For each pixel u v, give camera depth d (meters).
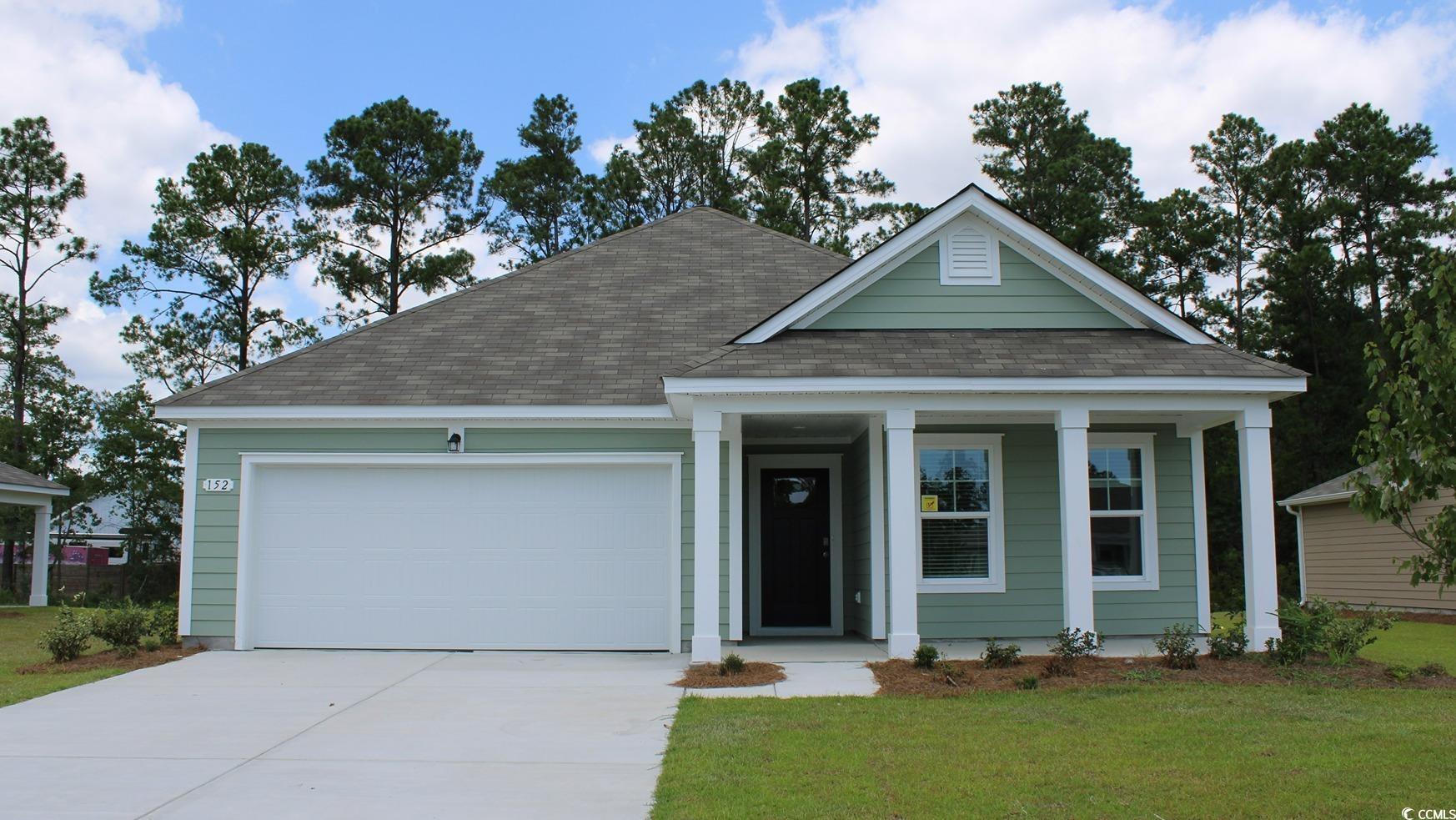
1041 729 7.54
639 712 8.55
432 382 12.84
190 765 6.88
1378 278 34.97
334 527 12.55
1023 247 12.27
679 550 12.33
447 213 37.75
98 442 37.06
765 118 40.19
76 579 38.12
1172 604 12.94
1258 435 10.96
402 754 7.15
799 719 7.98
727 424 12.46
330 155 36.72
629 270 16.14
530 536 12.52
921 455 13.09
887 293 12.20
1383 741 7.11
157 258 35.47
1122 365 10.91
